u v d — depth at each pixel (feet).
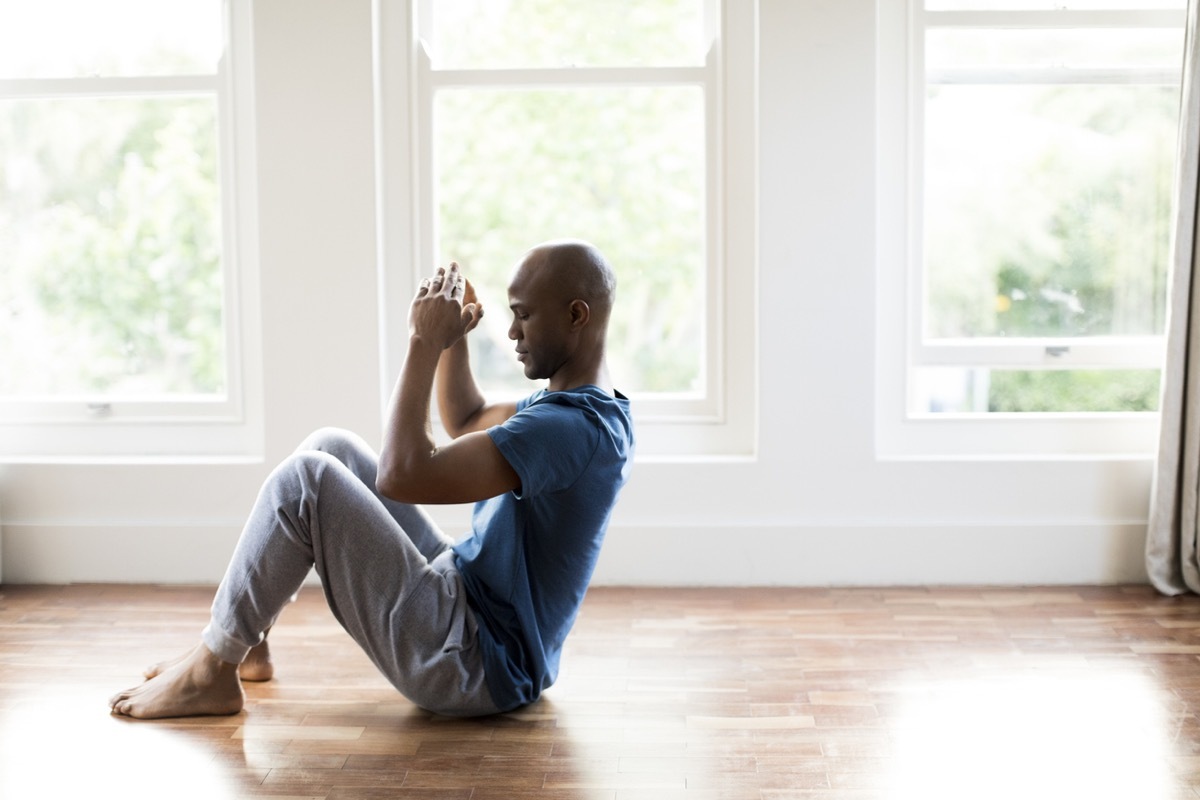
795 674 8.50
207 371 11.74
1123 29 11.19
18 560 11.17
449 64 11.40
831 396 10.99
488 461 6.59
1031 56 11.23
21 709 7.77
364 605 7.14
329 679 8.38
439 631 7.16
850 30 10.71
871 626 9.68
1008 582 11.04
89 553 11.18
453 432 8.09
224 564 11.14
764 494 11.09
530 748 7.14
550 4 11.34
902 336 11.37
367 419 11.10
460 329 6.84
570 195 11.53
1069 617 9.89
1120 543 11.01
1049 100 11.28
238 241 11.39
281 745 7.16
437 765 6.88
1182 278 10.38
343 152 10.92
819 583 11.07
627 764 6.91
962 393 11.55
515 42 11.37
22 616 10.01
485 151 11.49
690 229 11.50
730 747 7.16
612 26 11.33
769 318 10.94
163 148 11.54
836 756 7.02
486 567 7.30
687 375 11.62
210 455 11.62
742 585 11.07
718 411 11.47
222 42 11.34
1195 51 10.18
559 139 11.48
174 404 11.62
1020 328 11.46
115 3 11.43
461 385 8.09
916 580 11.05
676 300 11.57
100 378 11.78
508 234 11.57
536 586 7.34
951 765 6.89
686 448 11.50
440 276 6.93
